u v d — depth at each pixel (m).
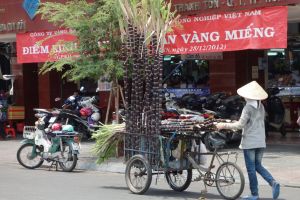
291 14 17.88
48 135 14.75
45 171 14.56
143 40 11.19
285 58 20.97
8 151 18.59
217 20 16.36
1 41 24.88
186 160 10.86
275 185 10.02
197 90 21.23
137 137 11.20
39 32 20.22
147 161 10.84
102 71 15.05
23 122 24.48
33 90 25.34
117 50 15.20
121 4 11.38
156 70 11.04
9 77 24.62
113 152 12.18
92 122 19.53
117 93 15.73
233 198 10.04
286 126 21.02
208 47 16.58
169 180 11.40
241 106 17.41
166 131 10.78
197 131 10.50
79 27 15.00
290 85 20.97
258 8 15.52
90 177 13.44
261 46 15.48
